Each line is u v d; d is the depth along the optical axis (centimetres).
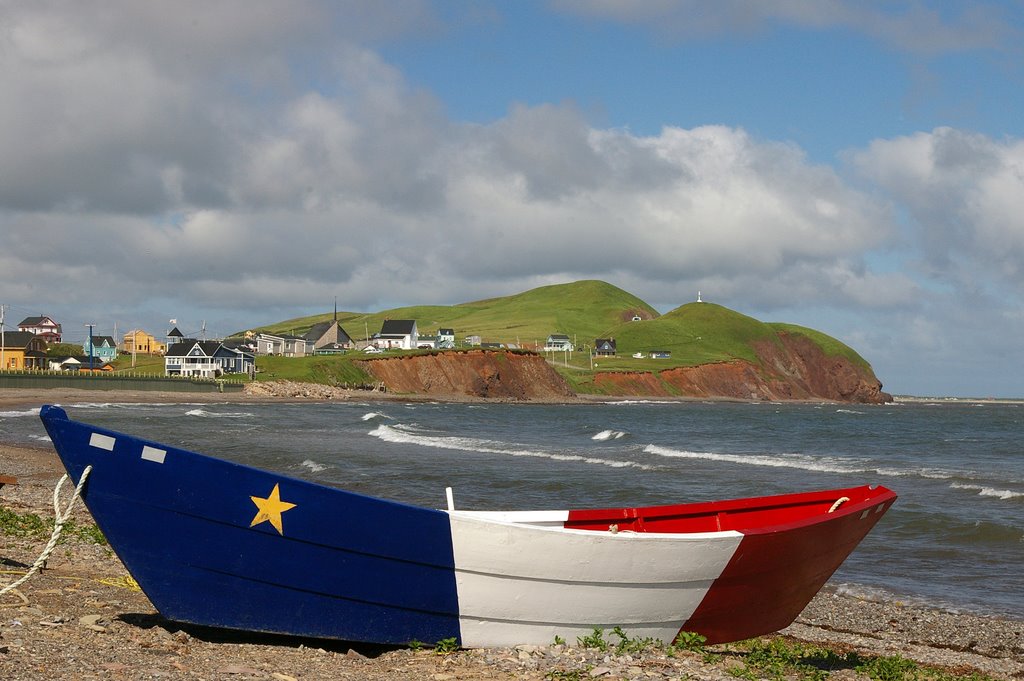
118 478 914
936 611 1612
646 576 1048
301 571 956
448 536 969
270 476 935
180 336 19238
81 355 17025
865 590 1767
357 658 959
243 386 14550
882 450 6050
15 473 3139
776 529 1100
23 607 1001
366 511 948
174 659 848
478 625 1014
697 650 1110
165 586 941
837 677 1147
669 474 3800
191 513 929
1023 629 1500
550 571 1001
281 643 1004
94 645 865
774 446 6353
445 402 16388
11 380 10831
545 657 986
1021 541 2252
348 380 16738
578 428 8469
